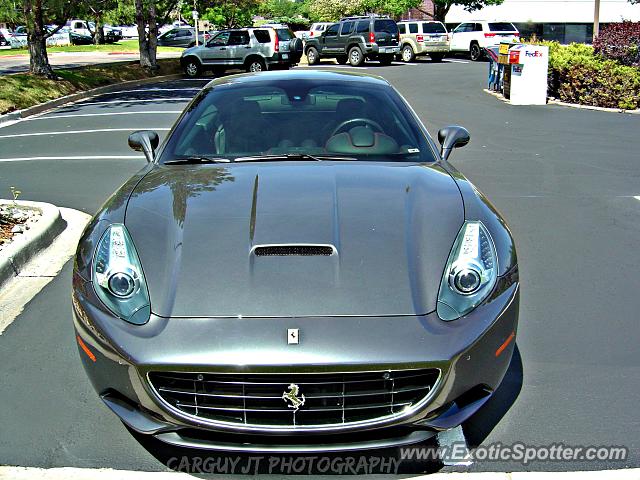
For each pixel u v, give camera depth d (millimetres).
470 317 2789
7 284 4949
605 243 5848
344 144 4031
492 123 12750
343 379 2631
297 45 26797
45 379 3648
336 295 2789
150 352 2646
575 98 15484
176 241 3061
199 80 23828
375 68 26406
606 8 39781
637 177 8320
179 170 3795
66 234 6082
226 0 36625
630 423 3211
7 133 12578
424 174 3680
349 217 3172
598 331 4160
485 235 3105
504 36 30141
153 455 3002
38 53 18609
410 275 2889
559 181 8117
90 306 2865
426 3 45125
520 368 3725
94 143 11023
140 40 24922
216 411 2672
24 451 3031
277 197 3344
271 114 4285
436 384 2672
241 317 2711
